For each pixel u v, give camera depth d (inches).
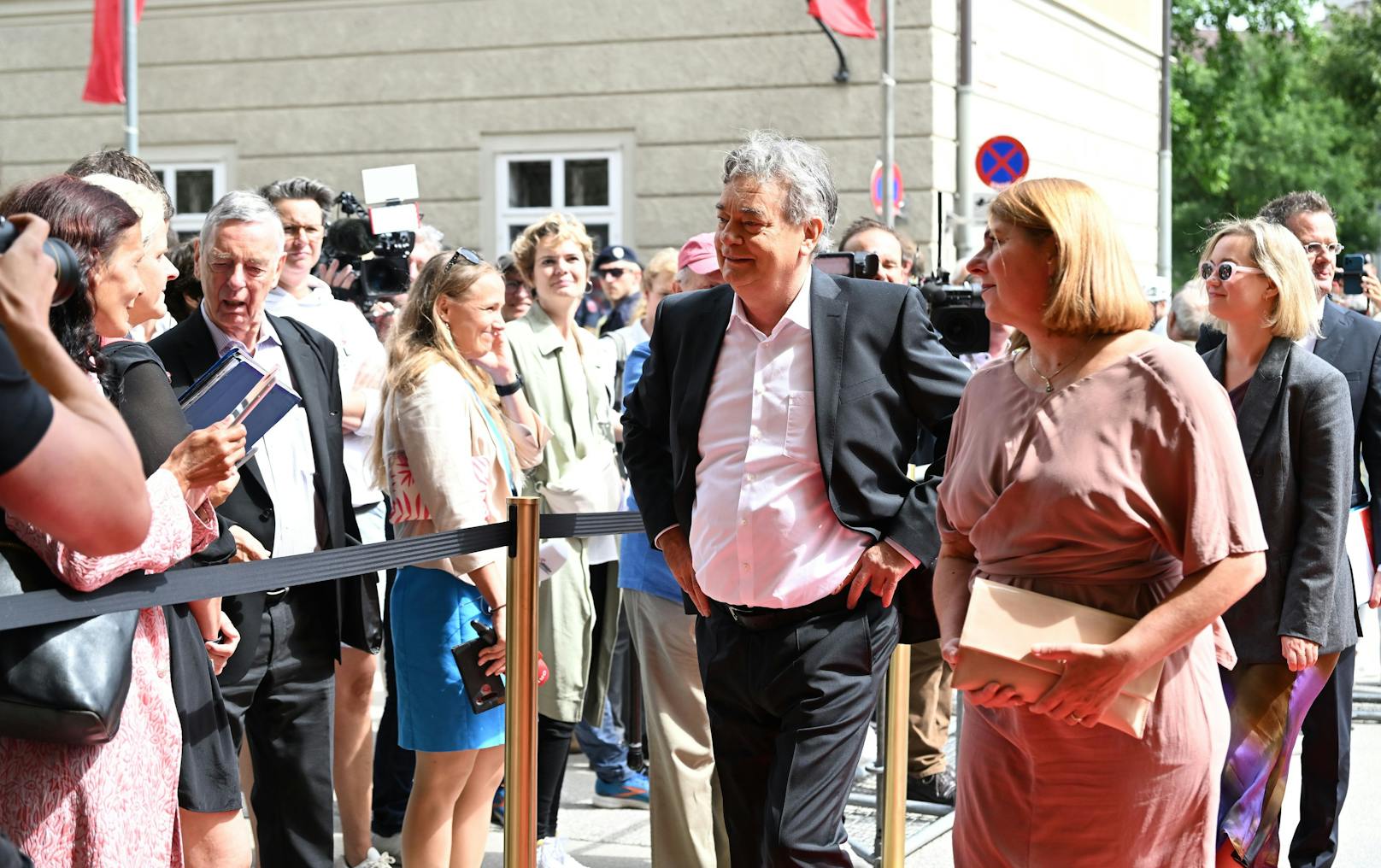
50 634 94.3
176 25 611.8
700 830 167.3
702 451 137.8
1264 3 1226.6
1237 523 101.3
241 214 150.5
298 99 603.2
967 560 116.6
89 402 78.5
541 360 202.4
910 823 210.5
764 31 558.9
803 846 128.2
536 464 183.2
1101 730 104.7
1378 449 176.2
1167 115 771.4
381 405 160.2
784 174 131.9
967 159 531.5
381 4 593.9
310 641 154.6
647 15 570.9
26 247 79.7
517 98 585.3
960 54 553.0
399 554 130.3
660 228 575.2
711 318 138.8
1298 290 154.9
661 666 168.2
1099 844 106.3
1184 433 101.3
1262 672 156.6
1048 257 104.9
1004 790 110.2
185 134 613.3
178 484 107.9
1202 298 174.9
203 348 151.6
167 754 106.1
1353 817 214.5
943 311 187.3
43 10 619.8
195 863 132.4
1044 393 106.7
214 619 137.0
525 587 144.4
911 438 136.5
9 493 74.0
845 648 132.7
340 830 208.7
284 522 152.7
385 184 245.1
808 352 134.2
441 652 155.5
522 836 145.9
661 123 572.4
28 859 78.3
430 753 156.6
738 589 133.7
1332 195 1537.9
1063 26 652.7
